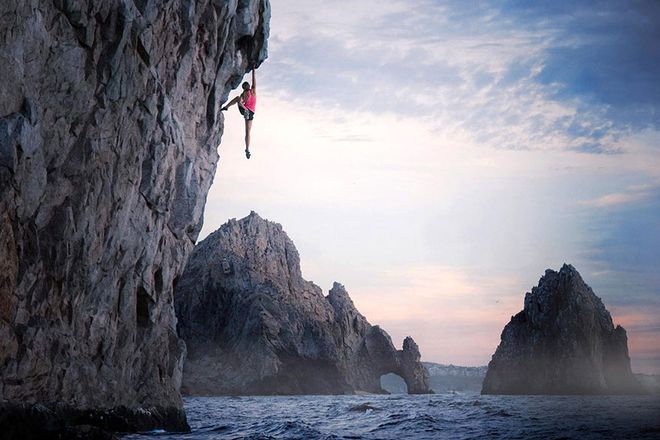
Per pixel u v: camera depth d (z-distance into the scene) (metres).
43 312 17.56
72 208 18.38
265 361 137.38
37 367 17.00
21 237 16.33
